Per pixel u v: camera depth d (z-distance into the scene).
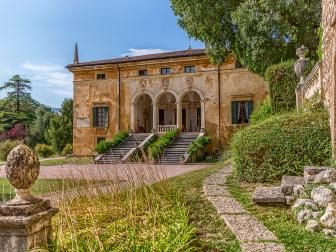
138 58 31.94
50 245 3.43
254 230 4.80
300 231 4.84
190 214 5.86
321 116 8.72
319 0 17.92
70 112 42.88
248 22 18.61
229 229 4.97
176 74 30.00
